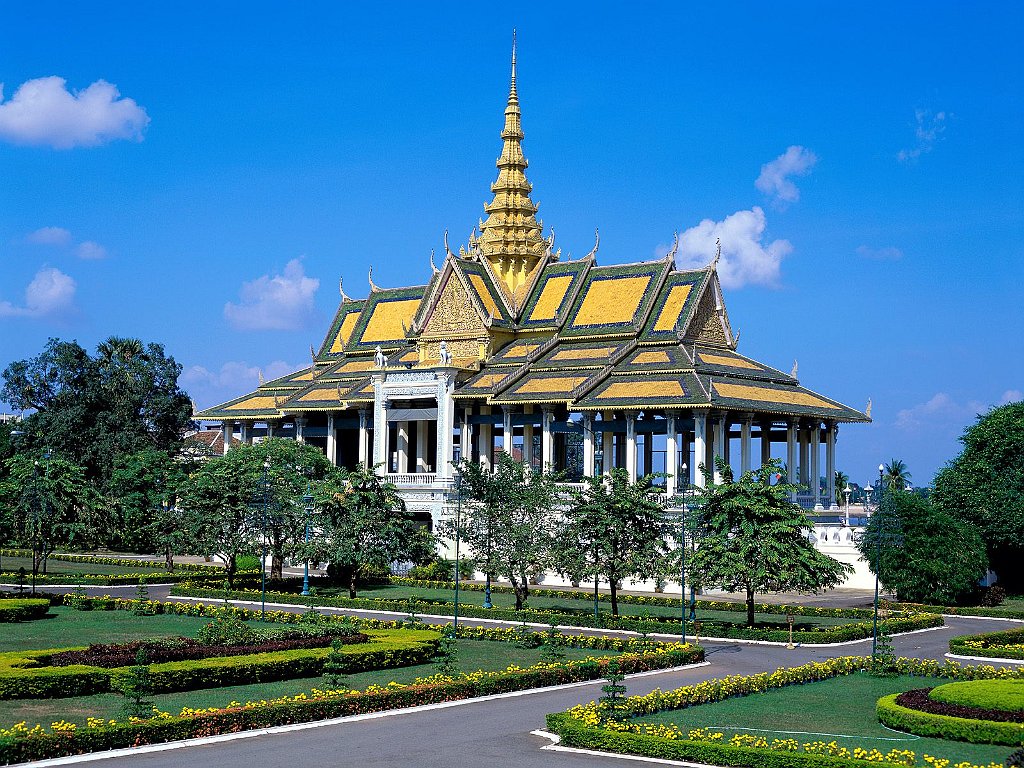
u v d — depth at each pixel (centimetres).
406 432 12900
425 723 4600
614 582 7744
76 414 14288
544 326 12650
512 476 8725
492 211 13612
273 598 8756
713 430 11081
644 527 7769
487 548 8406
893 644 7044
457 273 12775
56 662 5309
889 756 3950
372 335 14275
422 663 6003
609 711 4522
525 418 11969
